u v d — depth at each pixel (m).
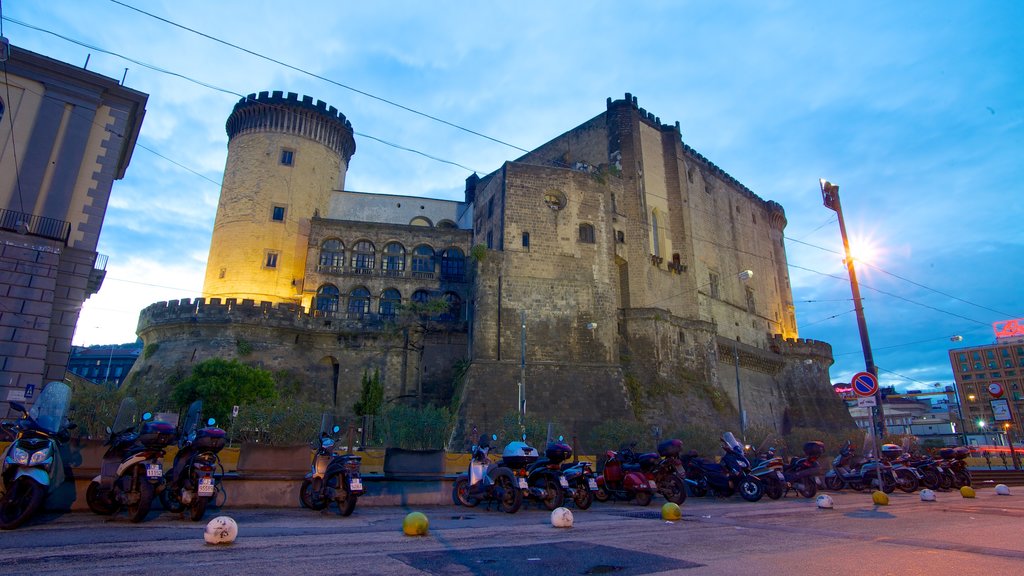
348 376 47.12
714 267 60.97
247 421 23.27
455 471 20.27
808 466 17.36
